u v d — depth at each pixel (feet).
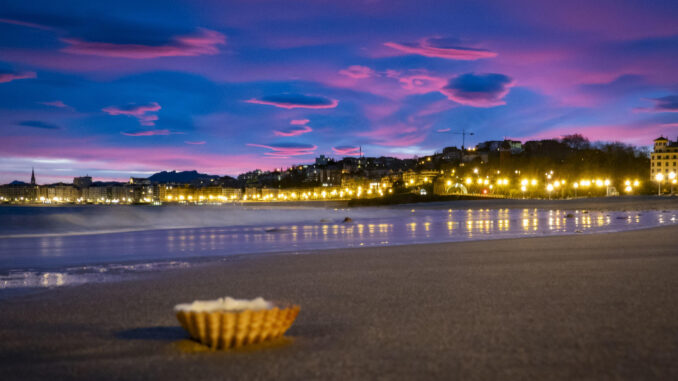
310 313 22.18
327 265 40.60
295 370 14.39
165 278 34.71
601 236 68.03
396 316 21.25
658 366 14.28
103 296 27.76
